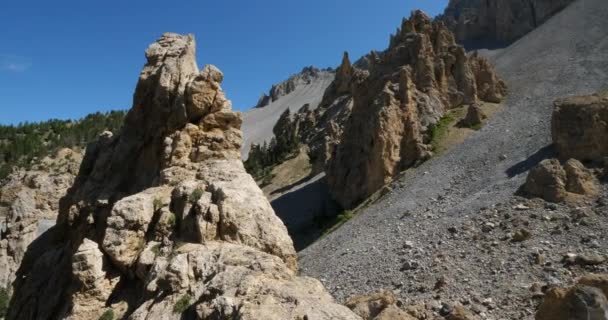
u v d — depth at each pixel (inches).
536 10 5285.4
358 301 715.4
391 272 1350.9
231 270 505.0
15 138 4352.9
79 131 4515.3
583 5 4813.0
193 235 609.0
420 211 1823.3
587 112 1670.8
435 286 1164.5
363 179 2509.8
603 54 3479.3
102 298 586.9
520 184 1638.8
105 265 612.4
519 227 1344.7
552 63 3651.6
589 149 1630.2
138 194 694.5
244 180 711.1
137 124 915.4
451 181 2023.9
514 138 2244.1
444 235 1480.1
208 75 826.2
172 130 818.2
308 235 2351.1
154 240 621.3
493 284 1098.1
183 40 995.9
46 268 854.5
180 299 502.6
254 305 434.0
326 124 4397.1
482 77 3159.5
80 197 884.6
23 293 840.9
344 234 1937.7
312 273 1610.5
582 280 636.7
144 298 537.3
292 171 3922.2
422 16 3378.4
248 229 615.8
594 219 1254.3
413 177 2230.6
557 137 1745.8
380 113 2480.3
